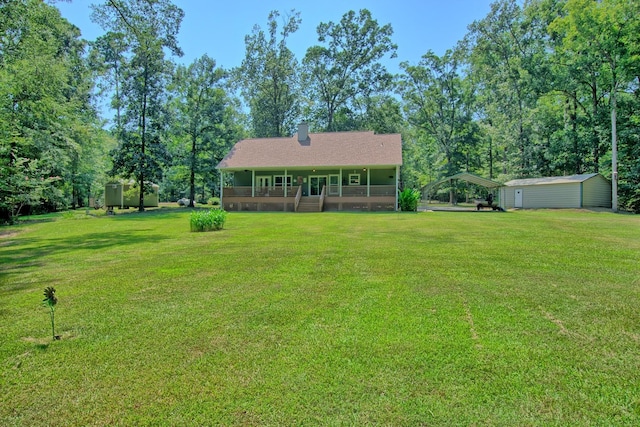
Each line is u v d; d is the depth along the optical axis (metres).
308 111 35.47
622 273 4.81
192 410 1.95
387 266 5.34
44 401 2.05
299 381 2.21
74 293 4.23
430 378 2.21
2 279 5.02
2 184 15.01
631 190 21.11
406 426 1.79
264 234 9.61
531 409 1.91
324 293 4.02
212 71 27.92
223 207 23.62
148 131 24.14
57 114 17.52
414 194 21.33
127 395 2.10
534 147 27.61
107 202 26.47
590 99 25.55
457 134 34.03
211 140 28.14
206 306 3.64
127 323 3.22
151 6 10.95
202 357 2.54
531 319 3.15
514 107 30.05
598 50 20.88
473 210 22.69
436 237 8.61
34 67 15.11
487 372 2.28
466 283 4.34
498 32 29.78
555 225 11.57
